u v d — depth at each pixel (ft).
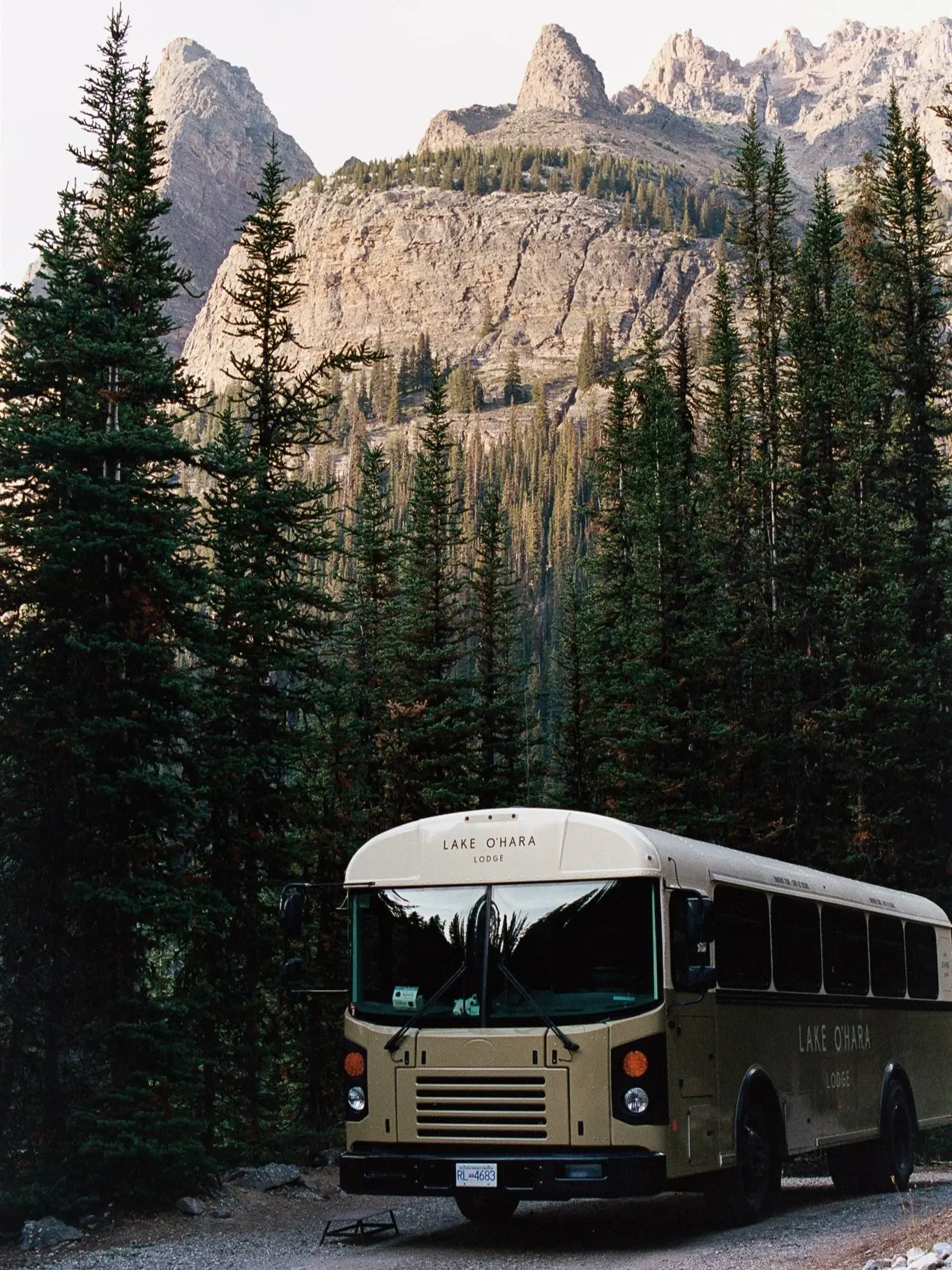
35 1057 54.03
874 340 151.33
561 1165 39.65
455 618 146.00
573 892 42.16
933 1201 54.03
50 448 56.85
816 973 53.93
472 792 131.23
